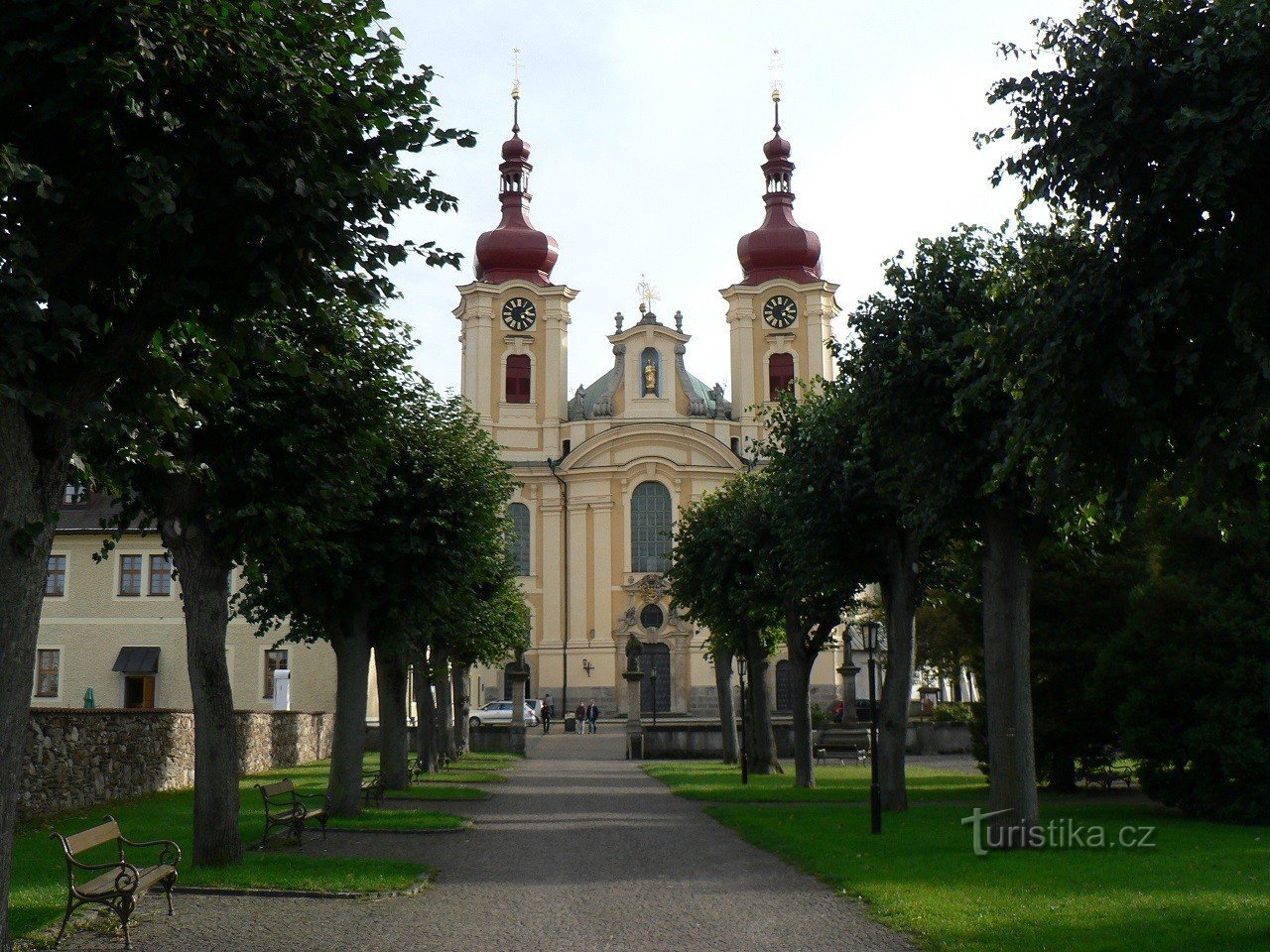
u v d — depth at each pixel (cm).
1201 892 1473
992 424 1911
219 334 1183
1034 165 1337
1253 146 1162
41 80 1009
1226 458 1166
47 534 1012
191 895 1485
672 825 2452
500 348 8312
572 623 8131
